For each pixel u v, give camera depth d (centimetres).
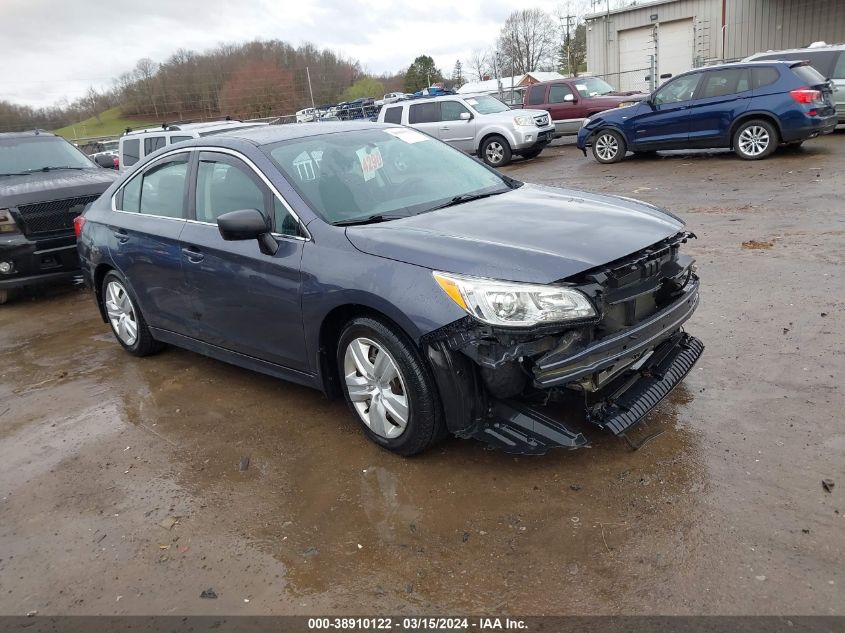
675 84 1312
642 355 333
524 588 259
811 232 699
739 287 557
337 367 382
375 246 340
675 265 358
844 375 390
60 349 604
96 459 392
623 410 325
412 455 354
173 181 474
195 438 404
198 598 271
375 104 2905
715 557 262
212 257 421
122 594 278
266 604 264
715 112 1248
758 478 307
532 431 313
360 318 347
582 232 336
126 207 524
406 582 268
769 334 457
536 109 1820
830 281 545
